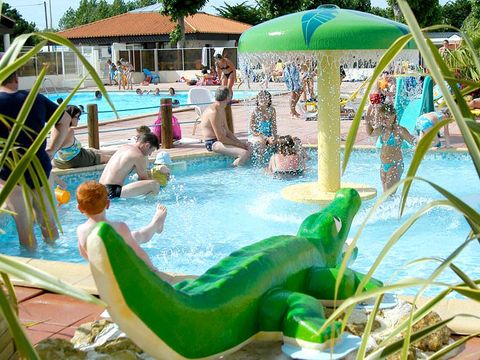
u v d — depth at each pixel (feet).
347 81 83.46
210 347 10.28
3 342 10.23
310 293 13.23
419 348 11.69
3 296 5.97
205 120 38.06
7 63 6.69
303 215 25.72
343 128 49.29
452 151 38.01
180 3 138.00
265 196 29.19
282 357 11.18
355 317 12.70
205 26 160.76
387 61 6.19
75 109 32.53
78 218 26.18
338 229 14.80
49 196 9.05
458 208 5.82
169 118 39.96
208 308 10.26
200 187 31.68
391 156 27.81
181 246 22.38
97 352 11.51
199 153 37.68
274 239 13.30
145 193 28.94
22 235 21.77
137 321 9.08
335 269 13.25
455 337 12.66
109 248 8.61
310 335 10.94
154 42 163.12
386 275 19.31
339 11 24.95
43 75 7.62
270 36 24.26
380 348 6.75
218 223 25.16
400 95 41.70
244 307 11.10
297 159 33.27
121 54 130.93
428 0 129.59
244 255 12.29
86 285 15.53
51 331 13.19
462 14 211.61
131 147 28.94
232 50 126.52
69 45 6.62
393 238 5.88
